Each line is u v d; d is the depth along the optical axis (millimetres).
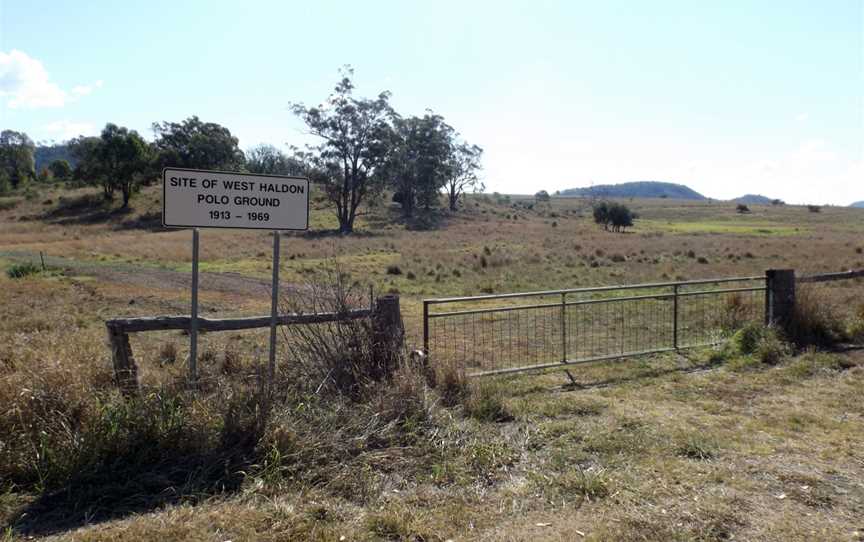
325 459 4613
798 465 4730
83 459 4266
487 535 3684
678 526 3775
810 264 25922
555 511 3990
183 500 4031
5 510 3883
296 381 5852
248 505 3971
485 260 28547
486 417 5789
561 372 7832
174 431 4578
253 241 48656
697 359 8352
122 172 90562
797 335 8859
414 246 44125
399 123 91438
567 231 66938
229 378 5828
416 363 6305
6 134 137000
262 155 113188
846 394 6637
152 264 31234
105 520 3838
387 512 3910
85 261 33438
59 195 100000
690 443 5082
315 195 103125
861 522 3848
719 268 25812
